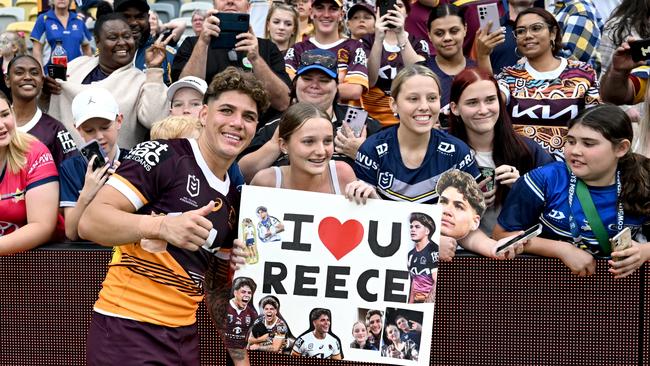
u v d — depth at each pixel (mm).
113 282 2932
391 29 5008
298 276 3236
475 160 3713
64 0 7891
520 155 3926
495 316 3398
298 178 3398
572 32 5793
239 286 3232
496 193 3762
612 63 4496
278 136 3766
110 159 4105
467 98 3848
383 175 3660
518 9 5773
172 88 4680
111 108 4043
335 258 3238
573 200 3330
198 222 2725
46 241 3633
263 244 3227
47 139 4523
